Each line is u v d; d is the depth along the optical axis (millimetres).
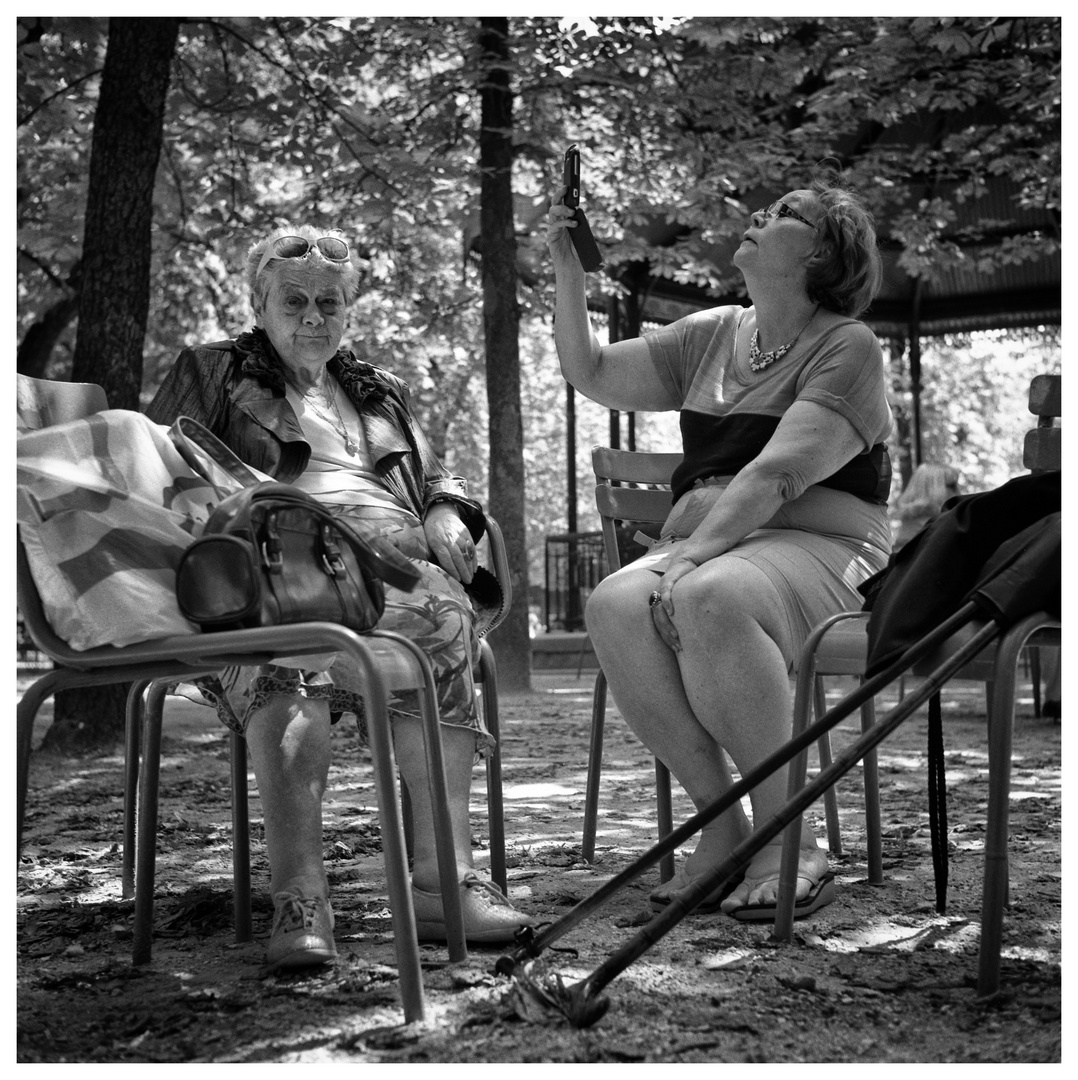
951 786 4887
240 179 11719
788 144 11797
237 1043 1930
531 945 2189
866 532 3104
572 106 10812
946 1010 2043
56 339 12938
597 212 12445
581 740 6926
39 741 7242
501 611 2969
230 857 3658
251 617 2043
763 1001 2088
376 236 11430
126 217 7012
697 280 13375
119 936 2707
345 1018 2029
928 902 2826
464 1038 1917
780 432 2955
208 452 2385
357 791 5059
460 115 11188
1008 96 11758
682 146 11117
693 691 2818
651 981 2207
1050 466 2936
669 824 3172
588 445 28656
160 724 2488
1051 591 2154
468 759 2699
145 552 2068
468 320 13328
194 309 13844
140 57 7035
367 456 2975
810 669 2639
